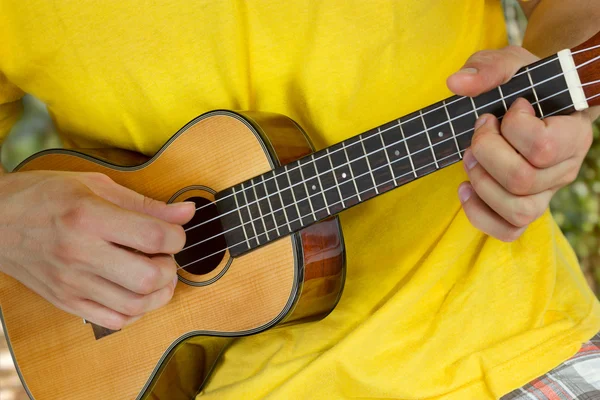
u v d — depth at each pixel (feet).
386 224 3.82
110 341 3.98
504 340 3.57
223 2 3.58
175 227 3.40
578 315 3.67
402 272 3.78
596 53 2.57
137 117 4.12
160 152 3.88
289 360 3.67
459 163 3.75
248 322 3.59
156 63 3.85
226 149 3.65
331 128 3.82
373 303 3.76
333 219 3.55
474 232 3.70
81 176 3.62
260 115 3.66
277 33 3.63
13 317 4.27
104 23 3.80
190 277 3.74
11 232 3.49
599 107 3.01
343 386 3.53
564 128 2.50
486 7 3.80
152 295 3.42
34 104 5.69
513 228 2.86
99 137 4.35
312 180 3.31
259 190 3.46
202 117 3.71
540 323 3.61
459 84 2.68
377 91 3.71
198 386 4.12
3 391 7.98
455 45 3.73
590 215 8.18
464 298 3.65
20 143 5.94
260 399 3.63
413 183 3.76
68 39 3.90
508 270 3.67
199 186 3.75
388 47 3.59
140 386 3.91
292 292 3.44
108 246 3.29
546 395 3.48
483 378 3.51
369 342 3.55
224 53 3.73
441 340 3.59
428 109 2.93
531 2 3.87
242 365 3.88
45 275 3.51
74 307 3.55
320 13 3.51
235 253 3.60
